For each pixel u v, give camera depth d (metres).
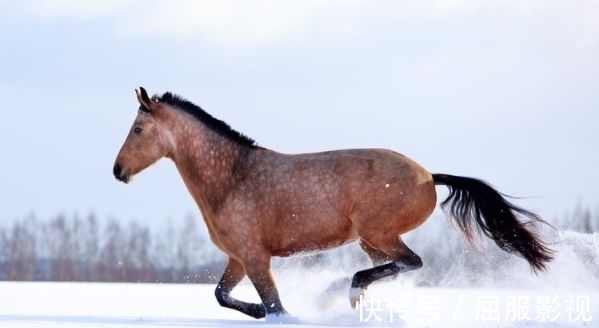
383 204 15.79
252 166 16.34
